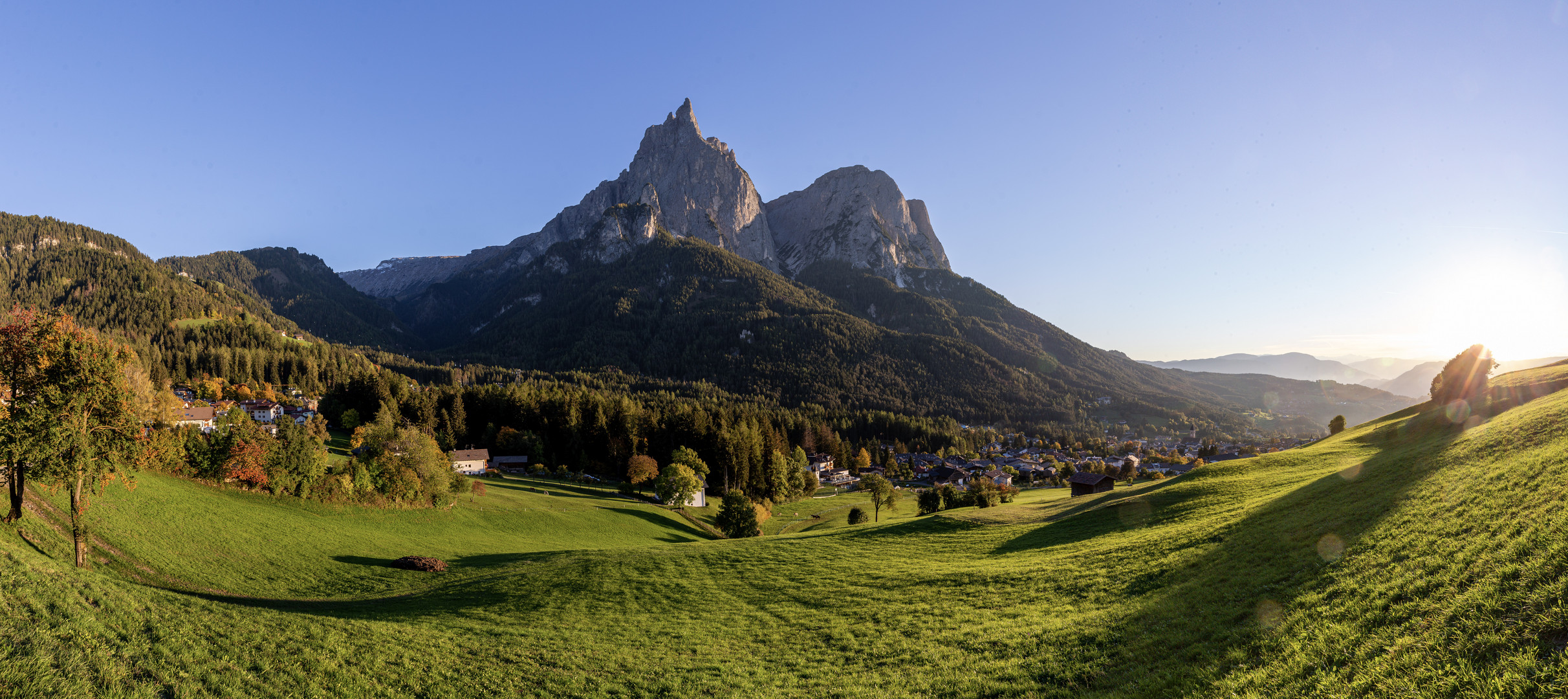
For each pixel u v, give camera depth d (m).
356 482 59.72
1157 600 20.16
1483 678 9.86
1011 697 15.40
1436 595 13.02
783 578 33.50
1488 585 12.30
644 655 21.70
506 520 68.38
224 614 21.62
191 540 38.47
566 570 37.88
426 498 65.44
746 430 119.31
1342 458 44.47
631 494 102.25
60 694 13.82
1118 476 146.25
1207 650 15.08
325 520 52.12
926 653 19.56
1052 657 17.36
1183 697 13.17
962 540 41.19
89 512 36.09
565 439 128.62
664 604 29.89
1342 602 14.88
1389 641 12.19
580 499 90.44
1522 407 37.19
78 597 18.97
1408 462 28.94
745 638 23.73
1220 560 22.77
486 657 20.91
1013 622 21.41
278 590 34.53
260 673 17.23
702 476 107.62
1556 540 12.59
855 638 22.34
